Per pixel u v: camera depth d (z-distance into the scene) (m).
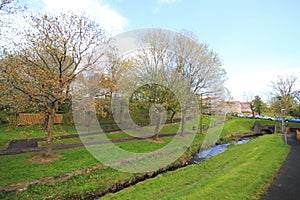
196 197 6.82
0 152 13.22
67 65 12.39
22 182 8.79
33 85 11.09
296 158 12.72
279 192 7.29
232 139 26.45
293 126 32.59
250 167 10.23
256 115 53.47
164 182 10.21
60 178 9.68
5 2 10.88
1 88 10.51
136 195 8.65
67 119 19.30
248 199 6.70
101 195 9.41
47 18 11.12
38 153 12.93
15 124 12.92
